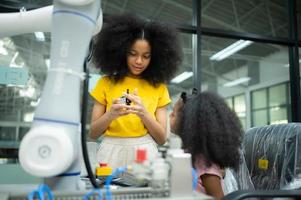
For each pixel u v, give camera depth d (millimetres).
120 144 1112
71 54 591
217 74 2971
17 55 2314
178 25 2850
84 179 715
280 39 3246
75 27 589
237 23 3121
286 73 3312
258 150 1332
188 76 2863
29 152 530
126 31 1159
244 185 1296
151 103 1166
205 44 2969
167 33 1226
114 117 1029
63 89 579
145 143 1115
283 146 1214
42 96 581
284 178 1171
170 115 1060
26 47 2307
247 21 3172
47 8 723
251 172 1338
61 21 588
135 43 1124
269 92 3211
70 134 571
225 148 913
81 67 612
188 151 906
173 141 638
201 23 2941
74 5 583
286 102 3264
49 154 531
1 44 2311
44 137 530
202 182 909
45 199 556
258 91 3158
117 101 1032
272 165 1237
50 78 584
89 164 655
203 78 2889
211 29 2959
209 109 938
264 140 1319
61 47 589
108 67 1201
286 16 3365
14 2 2371
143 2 2865
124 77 1191
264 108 3166
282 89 3277
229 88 3031
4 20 729
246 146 1406
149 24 1202
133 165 596
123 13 1239
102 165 844
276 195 840
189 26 2887
